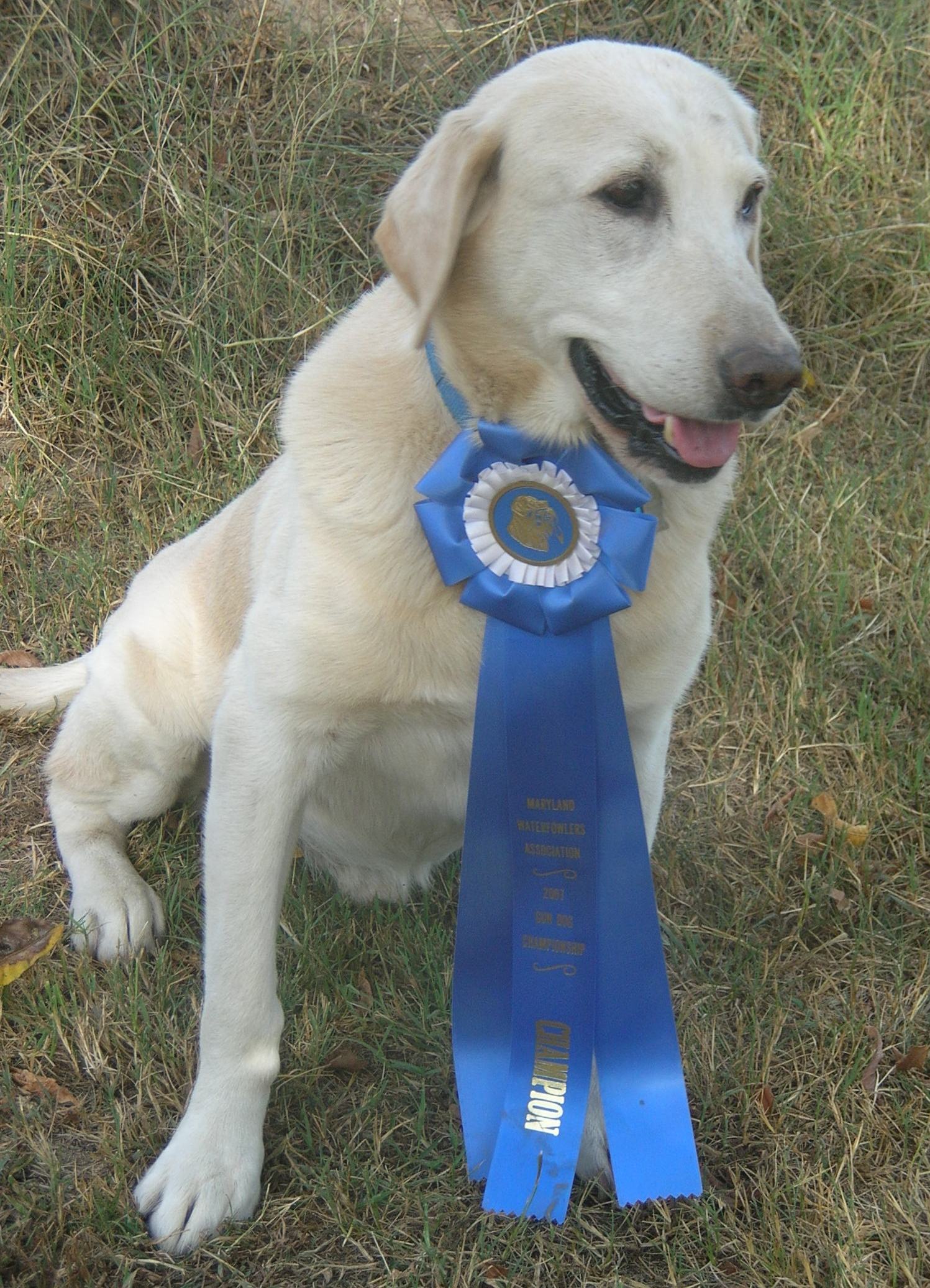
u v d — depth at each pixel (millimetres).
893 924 2992
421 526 2223
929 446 4520
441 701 2338
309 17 4824
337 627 2215
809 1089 2568
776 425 4512
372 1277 2141
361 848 2816
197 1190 2174
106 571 3787
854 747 3439
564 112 2045
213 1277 2113
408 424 2246
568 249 2059
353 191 4551
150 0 4625
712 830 3287
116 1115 2338
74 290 4258
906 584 3980
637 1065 2404
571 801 2377
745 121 2281
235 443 4121
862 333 4758
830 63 5094
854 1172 2398
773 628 3857
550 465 2230
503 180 2098
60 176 4328
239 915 2262
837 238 4820
